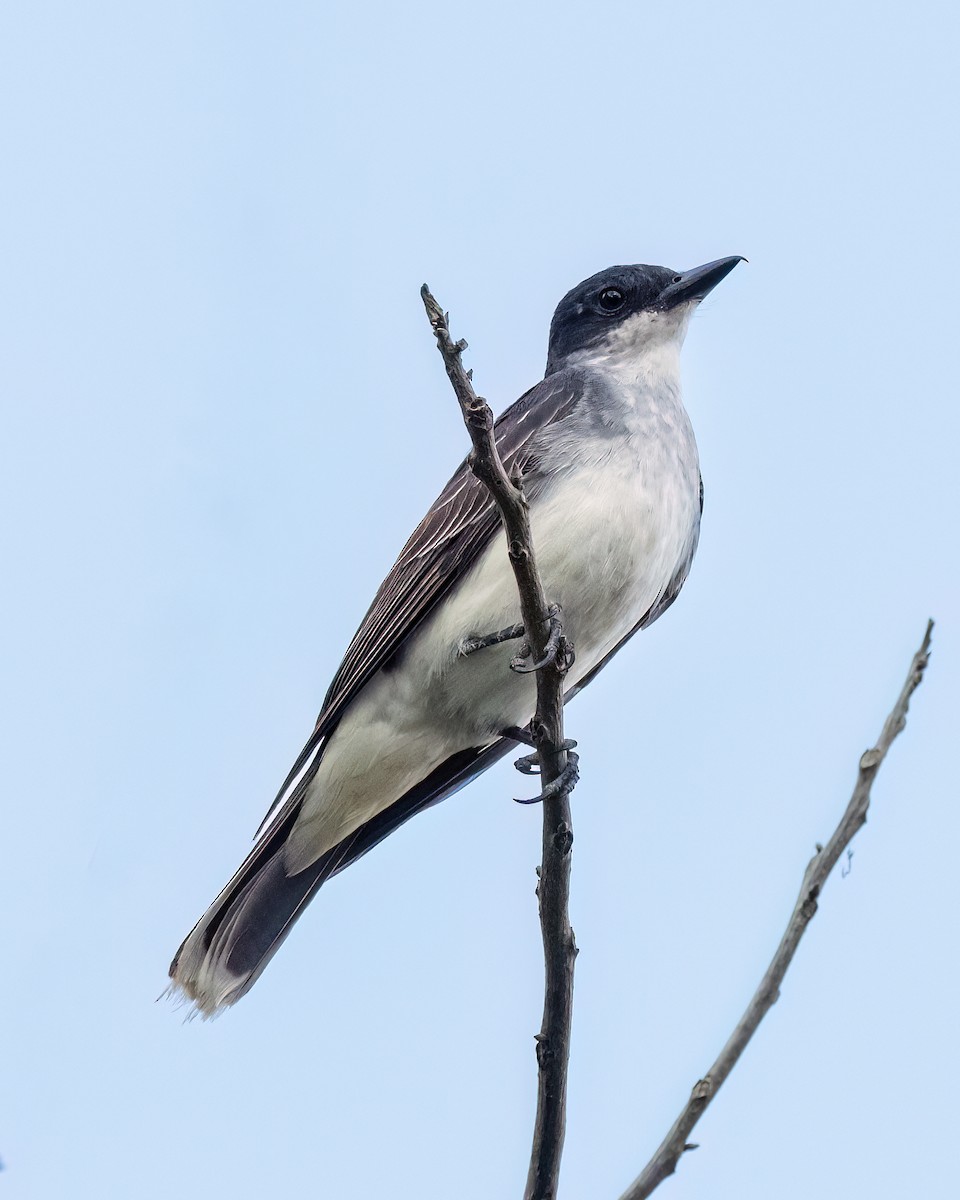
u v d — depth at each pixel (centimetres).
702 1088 611
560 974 762
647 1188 604
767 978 613
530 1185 720
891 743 605
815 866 606
